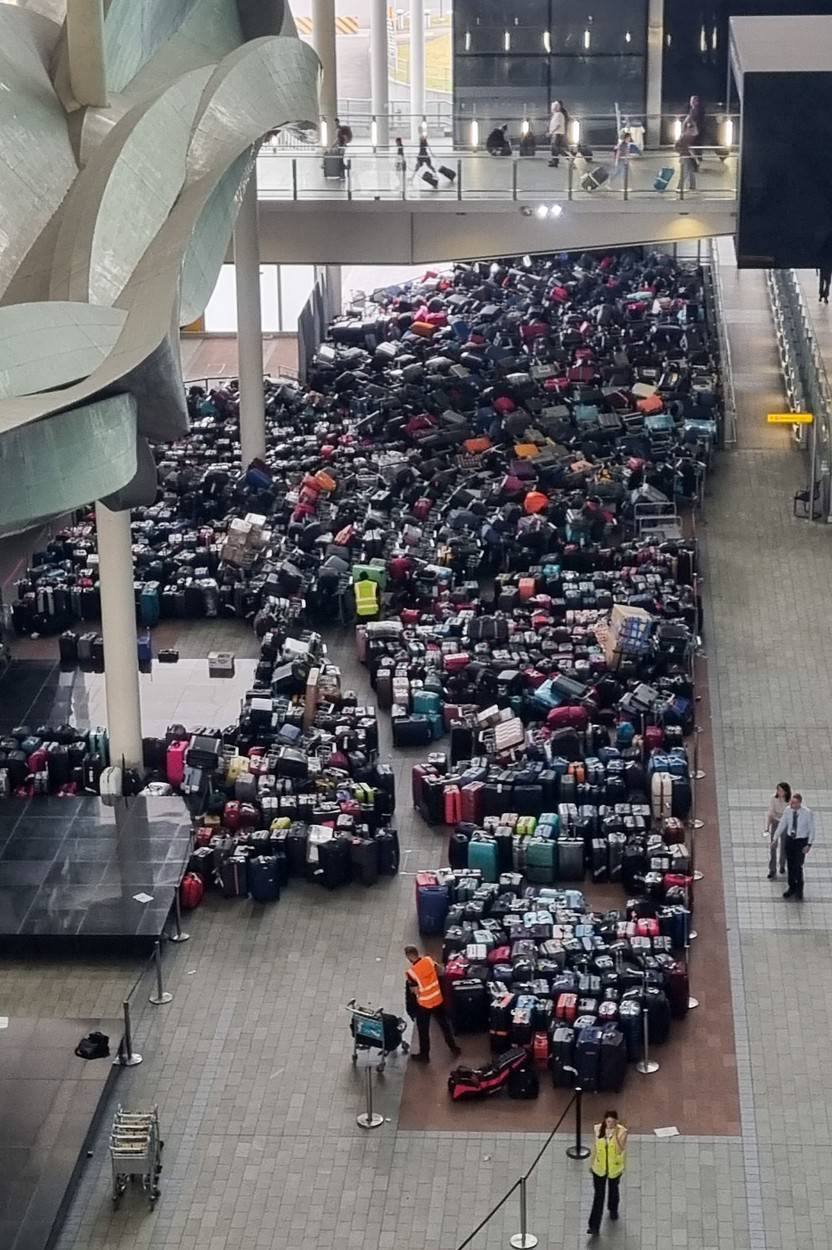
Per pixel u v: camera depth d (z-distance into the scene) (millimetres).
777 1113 35344
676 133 69500
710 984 39000
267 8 53469
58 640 53438
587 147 67500
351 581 54094
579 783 43969
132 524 58781
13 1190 32750
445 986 37469
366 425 65875
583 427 64875
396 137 74500
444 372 69938
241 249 61281
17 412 29641
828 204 57219
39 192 40156
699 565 57688
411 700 48062
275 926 41094
